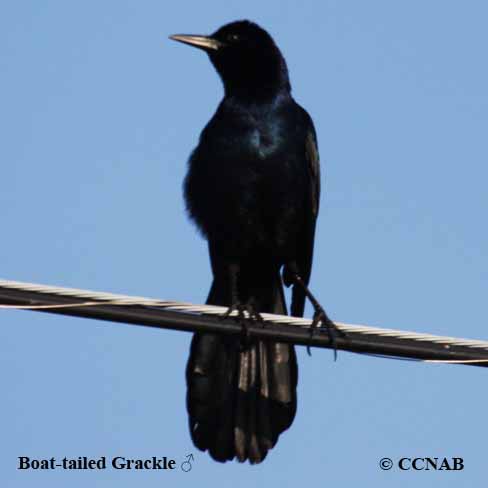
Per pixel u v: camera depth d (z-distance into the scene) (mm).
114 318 8953
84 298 8797
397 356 9555
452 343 9398
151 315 9156
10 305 8570
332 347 9773
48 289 8664
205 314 9492
